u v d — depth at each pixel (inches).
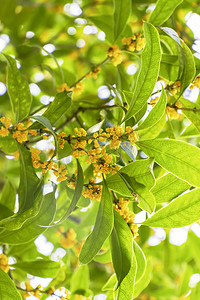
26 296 35.9
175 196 30.7
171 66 34.0
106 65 47.6
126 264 27.7
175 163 28.8
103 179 28.6
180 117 38.3
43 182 27.5
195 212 30.1
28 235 29.4
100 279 52.0
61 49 50.6
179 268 53.4
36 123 28.5
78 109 38.7
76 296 39.2
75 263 45.8
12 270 38.7
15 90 31.6
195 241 40.0
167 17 34.6
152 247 49.2
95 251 27.4
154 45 28.6
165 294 52.4
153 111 29.1
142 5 44.1
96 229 27.9
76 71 52.6
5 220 26.6
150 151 28.9
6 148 32.9
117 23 36.2
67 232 44.2
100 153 28.8
